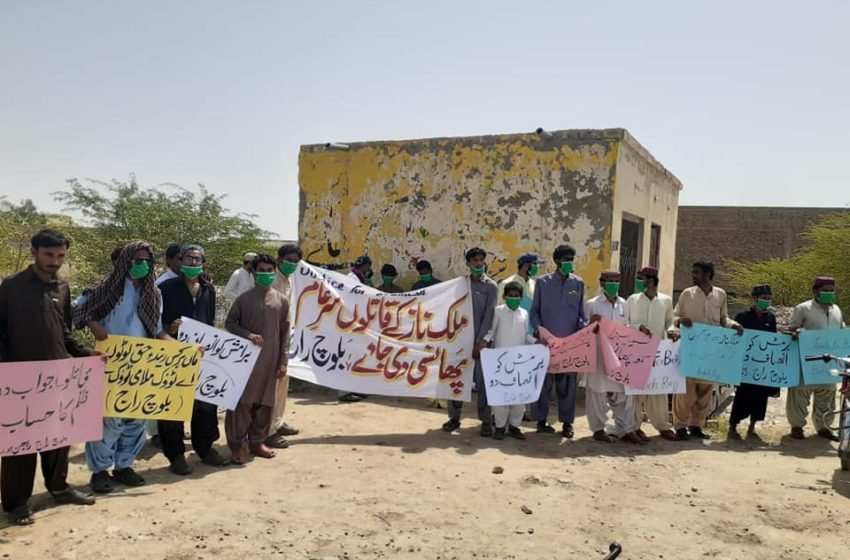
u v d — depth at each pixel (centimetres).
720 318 767
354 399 912
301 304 743
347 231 1171
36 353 450
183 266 566
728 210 2878
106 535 429
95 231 1384
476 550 434
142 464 594
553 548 441
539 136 1015
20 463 446
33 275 457
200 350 547
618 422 738
